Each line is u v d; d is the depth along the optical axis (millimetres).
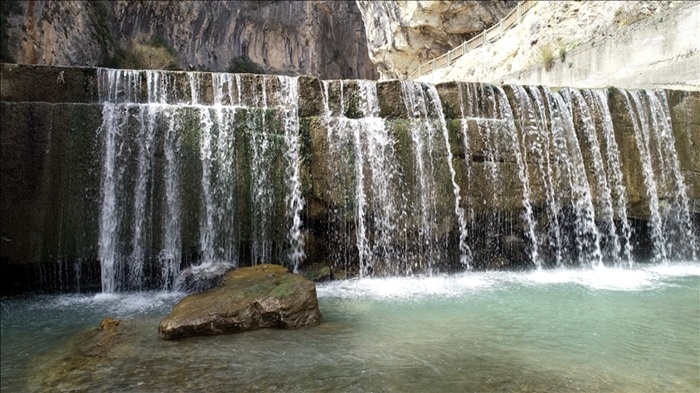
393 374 3744
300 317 4969
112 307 5879
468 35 23859
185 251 6668
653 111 8734
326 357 4121
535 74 14289
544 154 8172
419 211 7520
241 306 4875
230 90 7613
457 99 8273
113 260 6543
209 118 6852
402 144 7520
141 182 6629
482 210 7781
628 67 10938
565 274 7586
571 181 8227
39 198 6352
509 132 8055
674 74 9750
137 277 6648
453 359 4059
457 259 7766
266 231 6961
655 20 10258
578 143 8375
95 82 7039
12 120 6336
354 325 5039
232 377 3715
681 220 8727
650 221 8586
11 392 3619
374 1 28000
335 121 7332
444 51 25750
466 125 7863
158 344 4473
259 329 4871
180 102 7406
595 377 3658
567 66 12914
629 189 8461
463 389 3463
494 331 4816
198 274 6383
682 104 8883
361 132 7391
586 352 4203
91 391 3514
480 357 4102
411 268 7496
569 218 8273
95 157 6539
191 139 6770
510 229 7949
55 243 6363
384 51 29094
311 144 7234
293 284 5254
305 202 7117
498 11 21719
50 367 4031
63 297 6379
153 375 3771
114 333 4812
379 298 6164
